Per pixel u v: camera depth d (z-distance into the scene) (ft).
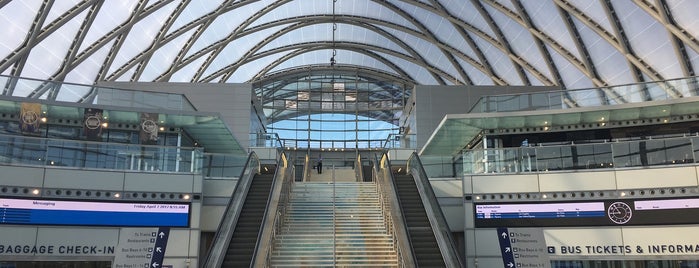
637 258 65.62
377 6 152.76
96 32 118.62
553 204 69.31
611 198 67.87
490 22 133.69
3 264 63.31
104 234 64.54
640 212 66.54
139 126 89.71
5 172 62.44
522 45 133.80
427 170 80.79
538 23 123.44
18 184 62.69
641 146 68.44
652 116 91.15
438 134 100.22
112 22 118.93
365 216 72.95
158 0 122.83
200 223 67.92
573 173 69.67
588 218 68.03
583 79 127.13
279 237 64.75
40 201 63.16
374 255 60.39
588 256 67.00
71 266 66.90
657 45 104.06
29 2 98.43
